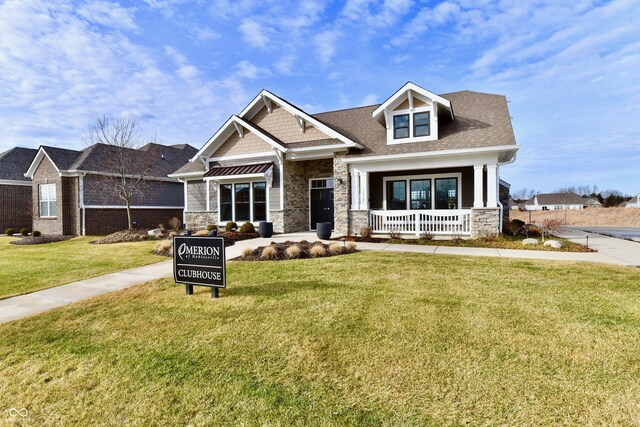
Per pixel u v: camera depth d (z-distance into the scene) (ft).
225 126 53.31
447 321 13.75
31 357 11.89
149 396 9.37
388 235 43.75
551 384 9.30
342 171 46.60
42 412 8.89
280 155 49.55
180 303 17.29
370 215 45.32
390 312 14.92
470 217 40.09
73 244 46.85
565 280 19.97
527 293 17.39
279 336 12.79
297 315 14.88
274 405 8.77
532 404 8.49
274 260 28.17
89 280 23.88
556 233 53.01
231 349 11.93
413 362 10.61
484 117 45.55
